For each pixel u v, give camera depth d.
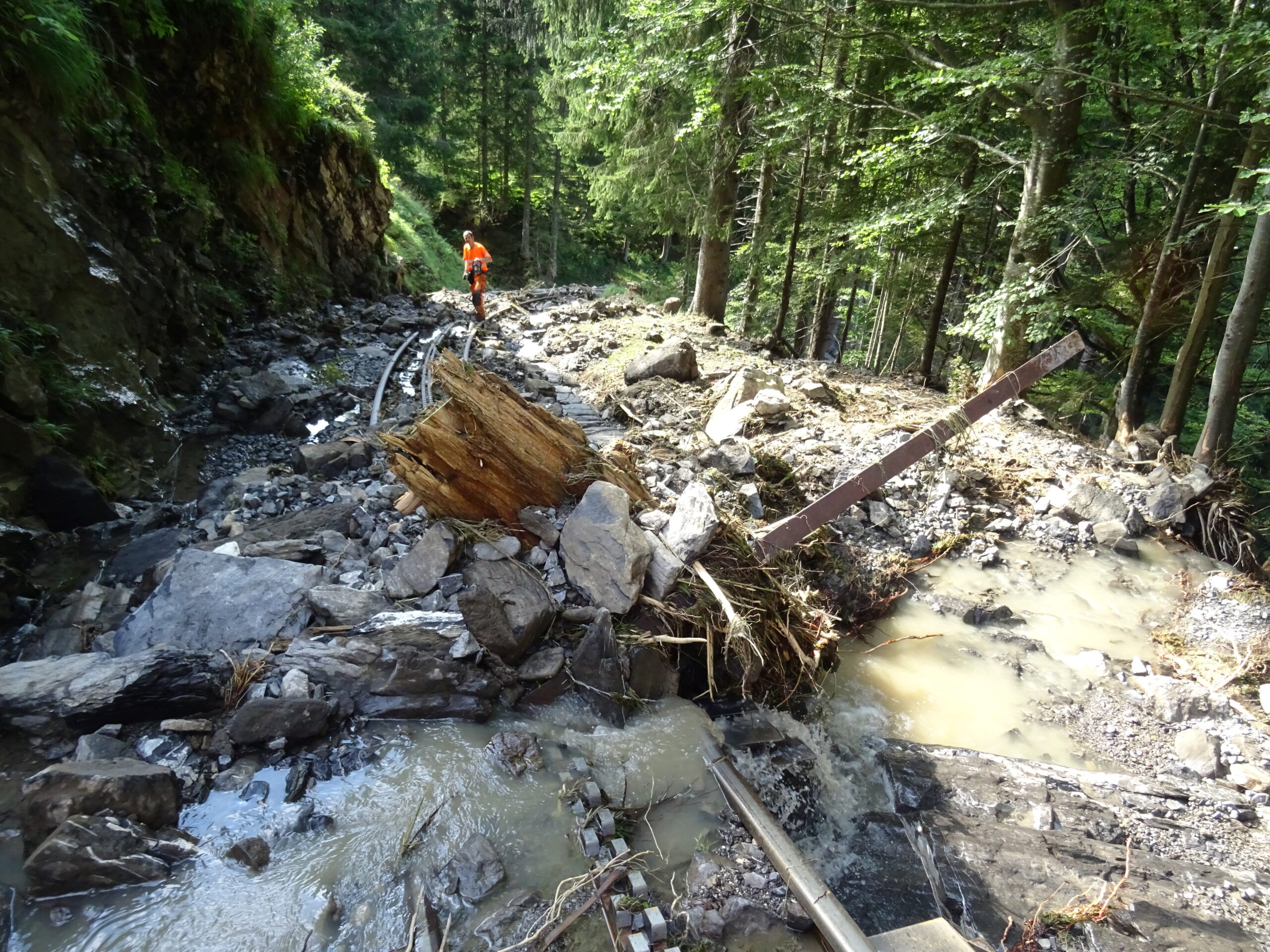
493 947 2.90
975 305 10.59
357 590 4.62
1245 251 11.12
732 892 3.28
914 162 12.74
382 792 3.59
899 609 6.66
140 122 8.83
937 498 8.19
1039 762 4.86
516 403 5.29
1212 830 4.24
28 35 6.21
